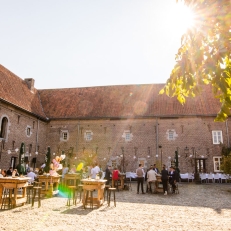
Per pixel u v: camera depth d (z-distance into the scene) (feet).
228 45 7.37
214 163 85.35
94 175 48.08
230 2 7.14
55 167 45.83
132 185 69.62
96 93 106.52
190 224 24.02
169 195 47.62
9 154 74.02
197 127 88.84
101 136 93.15
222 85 7.47
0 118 70.54
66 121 97.14
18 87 89.71
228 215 28.50
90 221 24.75
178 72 8.82
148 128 91.25
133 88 105.70
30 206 33.01
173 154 87.51
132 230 21.54
